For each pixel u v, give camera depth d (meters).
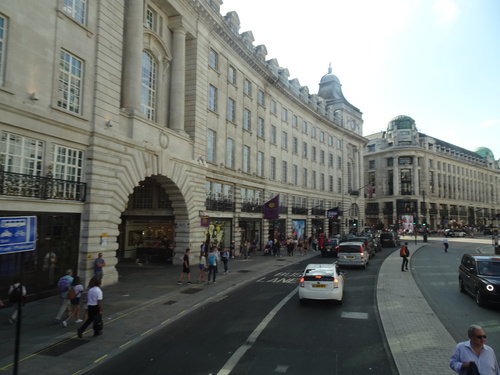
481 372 4.16
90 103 15.13
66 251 13.84
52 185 13.02
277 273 20.06
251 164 32.06
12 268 11.63
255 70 33.53
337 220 51.62
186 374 6.70
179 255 22.28
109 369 6.94
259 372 6.77
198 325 9.92
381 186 85.56
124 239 24.38
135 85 18.08
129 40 18.16
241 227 30.58
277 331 9.31
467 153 106.38
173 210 22.84
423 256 30.14
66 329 9.33
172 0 21.22
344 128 54.25
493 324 10.01
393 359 7.32
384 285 15.58
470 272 13.28
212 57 27.08
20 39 12.16
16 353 5.70
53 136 13.29
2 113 11.42
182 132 21.97
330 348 8.05
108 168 15.75
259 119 34.56
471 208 97.81
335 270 12.80
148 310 11.49
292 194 40.22
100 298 8.95
